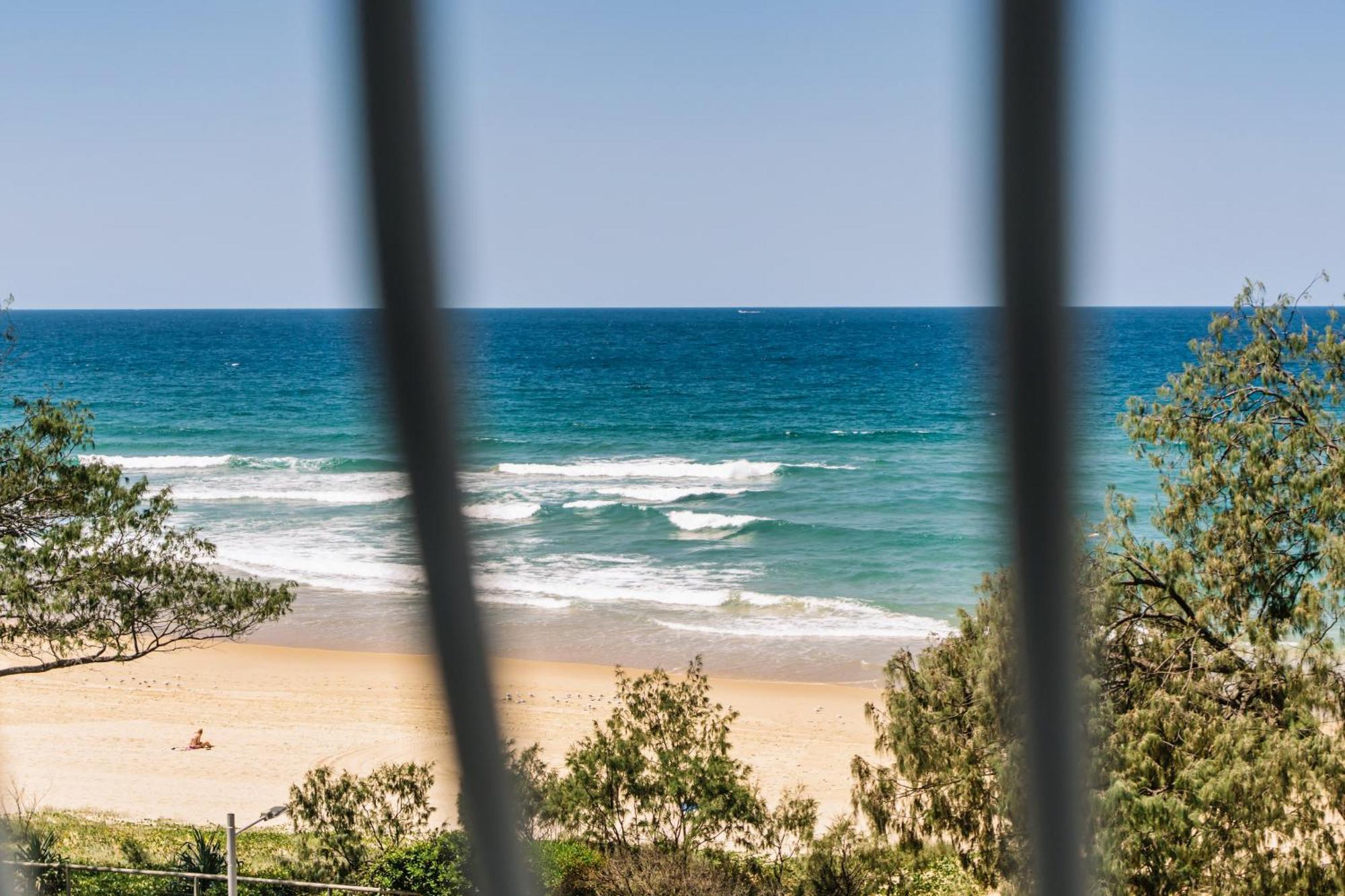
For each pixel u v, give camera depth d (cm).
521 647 2691
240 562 3450
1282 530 1086
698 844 1208
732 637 2794
